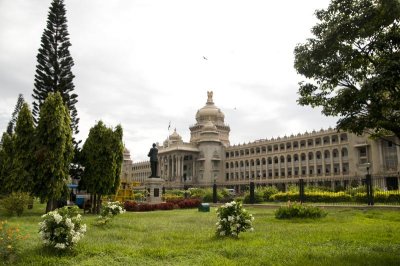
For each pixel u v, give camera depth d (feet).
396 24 32.37
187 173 394.73
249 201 123.75
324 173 276.41
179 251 34.71
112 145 99.71
